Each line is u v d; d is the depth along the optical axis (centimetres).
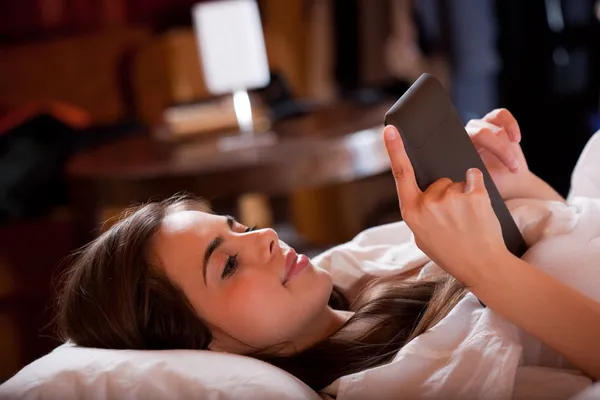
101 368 100
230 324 109
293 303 108
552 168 309
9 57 310
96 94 322
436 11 307
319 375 110
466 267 89
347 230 271
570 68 296
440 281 114
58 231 230
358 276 128
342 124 226
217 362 100
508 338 98
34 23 316
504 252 88
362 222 270
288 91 253
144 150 223
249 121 239
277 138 219
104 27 324
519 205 117
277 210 301
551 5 293
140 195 196
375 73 325
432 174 93
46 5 316
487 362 96
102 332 111
